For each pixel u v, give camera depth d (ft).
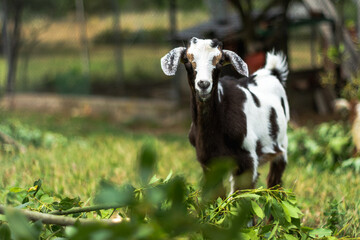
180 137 44.57
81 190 21.61
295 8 55.83
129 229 6.60
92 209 12.94
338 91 47.62
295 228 14.88
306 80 53.06
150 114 54.65
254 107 19.10
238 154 18.28
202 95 15.88
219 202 14.30
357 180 25.14
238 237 6.45
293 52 54.65
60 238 11.05
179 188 6.31
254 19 44.47
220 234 6.52
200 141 18.10
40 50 63.82
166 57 16.55
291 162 31.14
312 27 54.54
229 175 18.79
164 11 59.31
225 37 44.83
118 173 25.90
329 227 16.99
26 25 63.87
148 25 61.00
